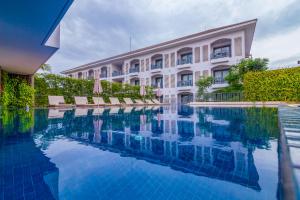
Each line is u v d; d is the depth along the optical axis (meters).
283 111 5.43
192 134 4.27
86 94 16.86
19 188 1.69
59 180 1.86
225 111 10.23
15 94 11.59
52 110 10.52
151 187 1.73
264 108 11.23
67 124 5.66
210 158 2.53
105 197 1.56
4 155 2.58
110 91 19.30
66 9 4.47
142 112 10.48
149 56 28.72
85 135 4.12
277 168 2.16
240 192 1.63
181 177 1.94
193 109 12.40
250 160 2.43
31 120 6.18
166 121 6.69
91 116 8.08
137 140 3.68
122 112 10.44
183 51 26.23
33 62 8.80
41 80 13.73
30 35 5.76
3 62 8.79
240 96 16.14
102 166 2.25
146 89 23.97
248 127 4.98
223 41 22.58
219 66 22.47
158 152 2.85
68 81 15.51
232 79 18.31
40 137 3.73
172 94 26.16
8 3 4.14
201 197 1.54
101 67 35.34
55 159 2.47
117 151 2.89
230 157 2.56
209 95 18.86
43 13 4.59
